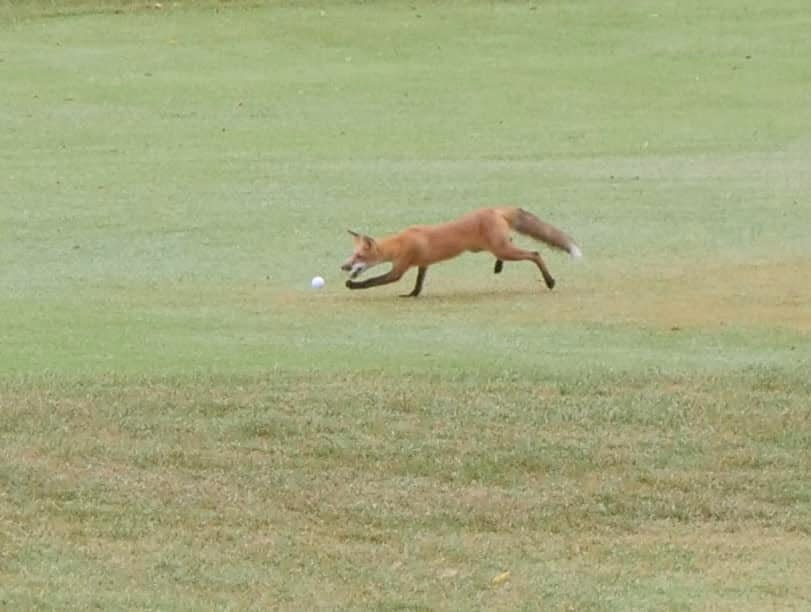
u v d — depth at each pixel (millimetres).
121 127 77750
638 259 51312
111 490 31875
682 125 77188
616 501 31875
